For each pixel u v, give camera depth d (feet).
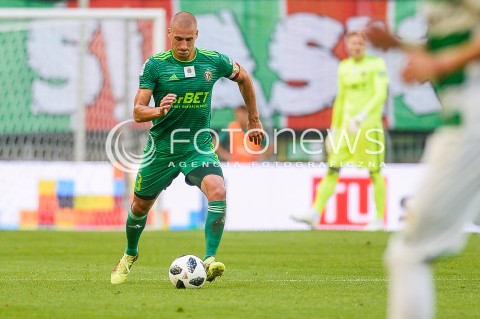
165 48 224.53
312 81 229.66
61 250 147.95
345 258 132.26
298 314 74.33
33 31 232.73
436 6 55.11
